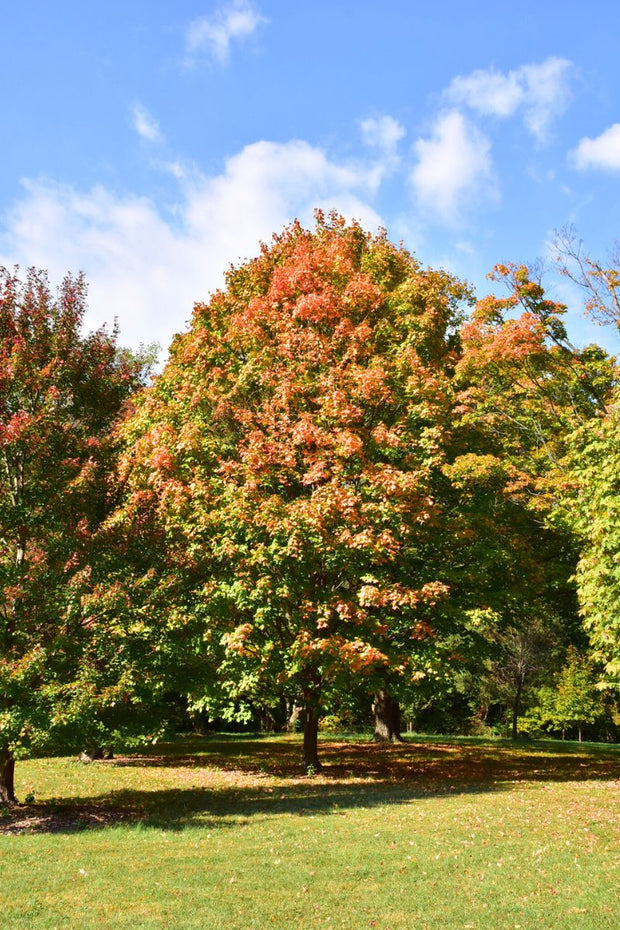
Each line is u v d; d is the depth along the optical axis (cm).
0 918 668
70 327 1408
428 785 1519
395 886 771
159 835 1022
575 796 1331
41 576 1238
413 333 1788
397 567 1688
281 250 2102
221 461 1575
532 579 1833
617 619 1300
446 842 955
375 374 1539
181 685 1498
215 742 2609
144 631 1269
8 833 1054
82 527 1249
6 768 1308
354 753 2189
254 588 1470
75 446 1348
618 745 2838
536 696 4131
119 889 762
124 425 1730
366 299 1767
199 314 1984
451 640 2198
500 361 1945
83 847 945
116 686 1170
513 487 1778
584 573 1384
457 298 2378
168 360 2031
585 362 1986
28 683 1137
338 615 1526
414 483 1452
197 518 1544
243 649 1441
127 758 2094
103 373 1449
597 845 931
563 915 672
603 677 1410
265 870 832
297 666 1448
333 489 1441
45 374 1321
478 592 1727
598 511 1405
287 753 2198
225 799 1362
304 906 707
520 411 2066
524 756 2159
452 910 692
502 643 3438
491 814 1142
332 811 1193
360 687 1773
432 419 1644
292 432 1520
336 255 1945
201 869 837
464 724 4275
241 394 1761
